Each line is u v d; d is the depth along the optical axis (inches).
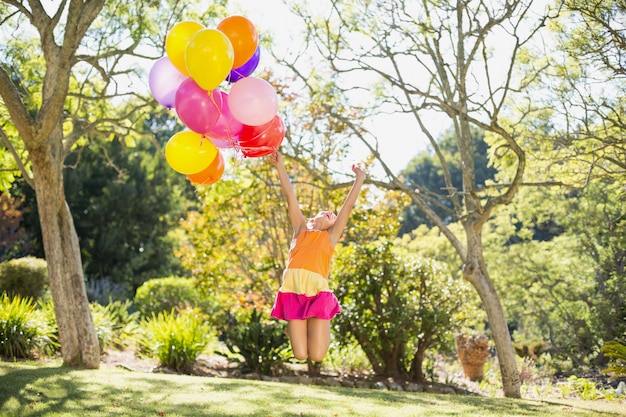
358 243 589.9
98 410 246.8
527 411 315.3
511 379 428.1
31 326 432.5
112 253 1093.1
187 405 271.0
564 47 391.9
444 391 481.7
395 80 405.7
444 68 463.5
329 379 477.4
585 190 703.7
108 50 466.6
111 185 1095.6
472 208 461.4
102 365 431.8
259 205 574.2
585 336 692.1
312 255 192.9
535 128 445.1
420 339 521.7
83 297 388.5
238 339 495.8
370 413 272.4
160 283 741.9
